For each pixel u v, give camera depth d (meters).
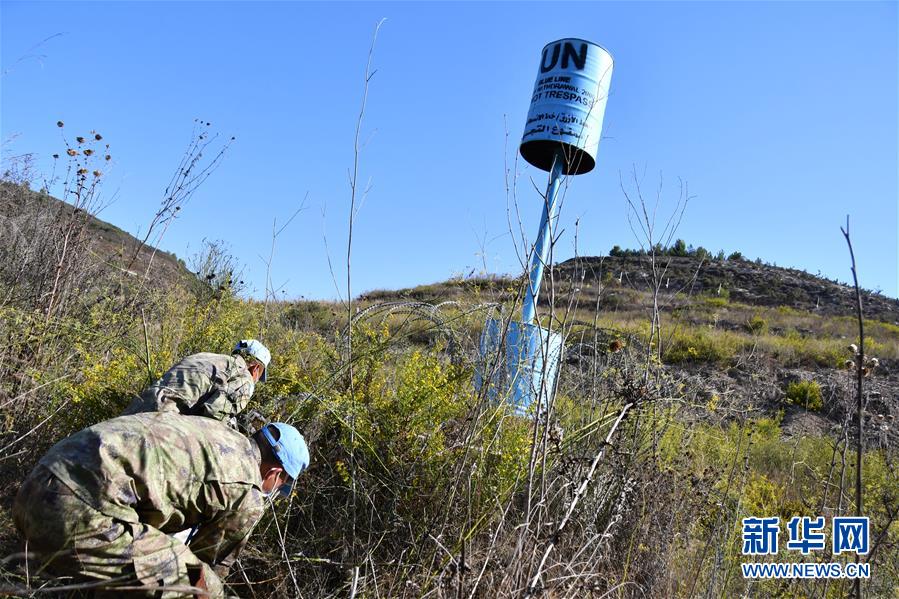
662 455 4.79
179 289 6.46
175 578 2.60
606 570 3.79
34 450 3.93
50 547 2.50
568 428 4.50
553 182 8.44
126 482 2.59
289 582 3.45
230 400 3.95
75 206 5.48
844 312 34.81
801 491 6.11
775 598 3.86
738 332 22.73
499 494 3.70
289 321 6.17
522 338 4.54
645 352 4.89
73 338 4.70
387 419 4.22
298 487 4.01
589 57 8.97
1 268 5.43
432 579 3.13
